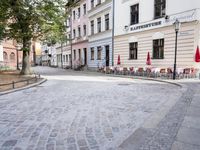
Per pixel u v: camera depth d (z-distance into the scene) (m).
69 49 46.06
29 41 21.84
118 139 4.48
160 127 5.07
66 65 48.19
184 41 17.58
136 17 23.06
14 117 6.23
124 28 24.58
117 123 5.57
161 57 20.02
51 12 20.42
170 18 18.72
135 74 21.62
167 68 18.11
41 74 25.69
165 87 12.59
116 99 8.88
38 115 6.42
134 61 23.20
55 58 61.66
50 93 10.67
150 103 7.99
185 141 4.19
